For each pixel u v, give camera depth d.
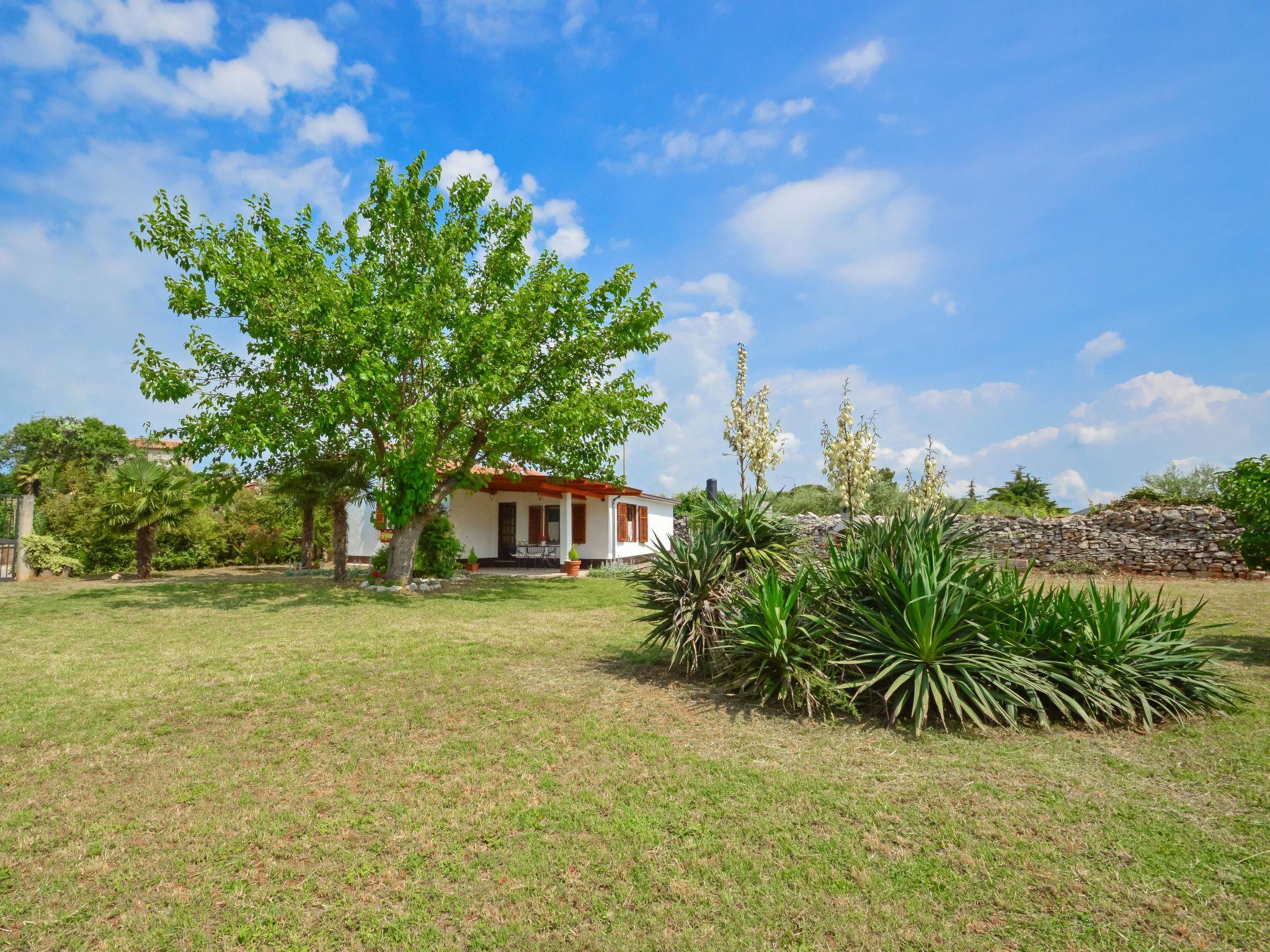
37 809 3.68
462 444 15.33
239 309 12.66
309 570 18.42
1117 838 3.29
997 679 5.03
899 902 2.79
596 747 4.61
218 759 4.41
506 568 20.89
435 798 3.81
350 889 2.93
